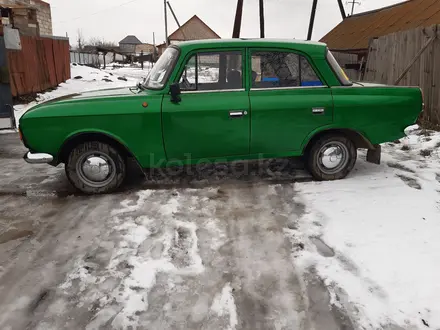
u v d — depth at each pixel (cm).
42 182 522
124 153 474
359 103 476
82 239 359
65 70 1817
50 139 440
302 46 469
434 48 727
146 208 425
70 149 464
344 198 439
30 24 1471
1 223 396
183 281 292
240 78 461
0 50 841
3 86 852
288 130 470
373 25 1434
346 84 485
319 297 271
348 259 315
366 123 484
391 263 306
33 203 447
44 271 308
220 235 362
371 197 441
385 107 484
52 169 586
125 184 502
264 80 466
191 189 481
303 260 317
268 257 323
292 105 463
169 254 329
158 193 469
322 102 468
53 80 1599
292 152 481
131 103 445
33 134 437
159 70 483
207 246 342
